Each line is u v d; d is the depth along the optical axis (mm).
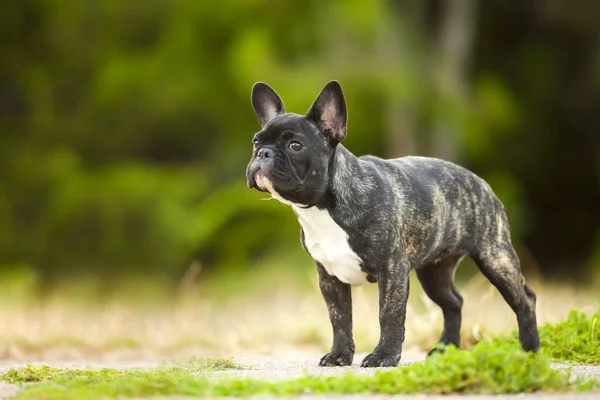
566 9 21688
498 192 20156
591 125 22344
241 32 20469
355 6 18609
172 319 12352
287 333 10656
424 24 21219
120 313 13375
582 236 22609
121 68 21734
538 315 9164
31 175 22047
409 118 19438
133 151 22625
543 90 22266
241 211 20062
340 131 6359
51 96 22891
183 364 7008
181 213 20453
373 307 10195
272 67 19172
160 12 21984
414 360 7414
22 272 18906
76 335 10797
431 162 7086
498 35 22641
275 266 17047
